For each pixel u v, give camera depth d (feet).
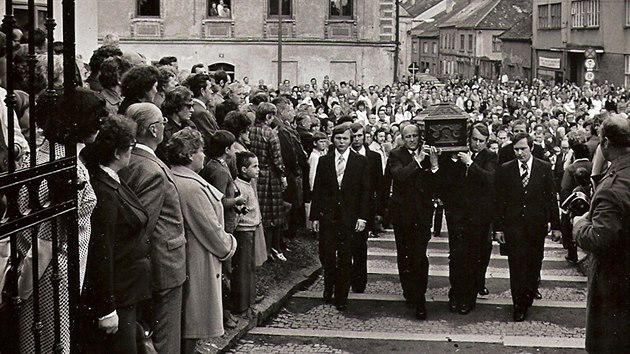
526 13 269.03
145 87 22.47
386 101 101.65
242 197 25.77
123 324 17.63
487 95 139.23
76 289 12.59
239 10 122.83
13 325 12.49
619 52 152.46
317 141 45.21
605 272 18.52
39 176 11.33
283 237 38.96
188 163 22.52
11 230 10.68
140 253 17.94
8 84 11.07
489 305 32.24
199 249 22.27
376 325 29.40
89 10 50.31
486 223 30.81
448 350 26.40
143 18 122.01
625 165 18.28
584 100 115.96
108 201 16.46
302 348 26.21
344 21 123.54
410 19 302.04
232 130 29.66
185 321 22.33
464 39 289.74
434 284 35.73
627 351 18.44
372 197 34.73
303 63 123.85
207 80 32.94
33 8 11.60
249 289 27.78
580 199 19.79
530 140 35.96
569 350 26.48
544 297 33.86
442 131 30.45
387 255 41.93
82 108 12.81
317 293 33.45
